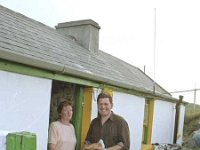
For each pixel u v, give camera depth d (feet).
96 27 34.01
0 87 13.32
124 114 27.30
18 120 14.35
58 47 23.79
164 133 42.93
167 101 43.01
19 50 15.75
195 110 66.03
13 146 9.50
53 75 16.94
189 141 46.14
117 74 30.42
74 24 33.55
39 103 15.80
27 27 23.30
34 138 9.65
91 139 14.58
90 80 21.11
